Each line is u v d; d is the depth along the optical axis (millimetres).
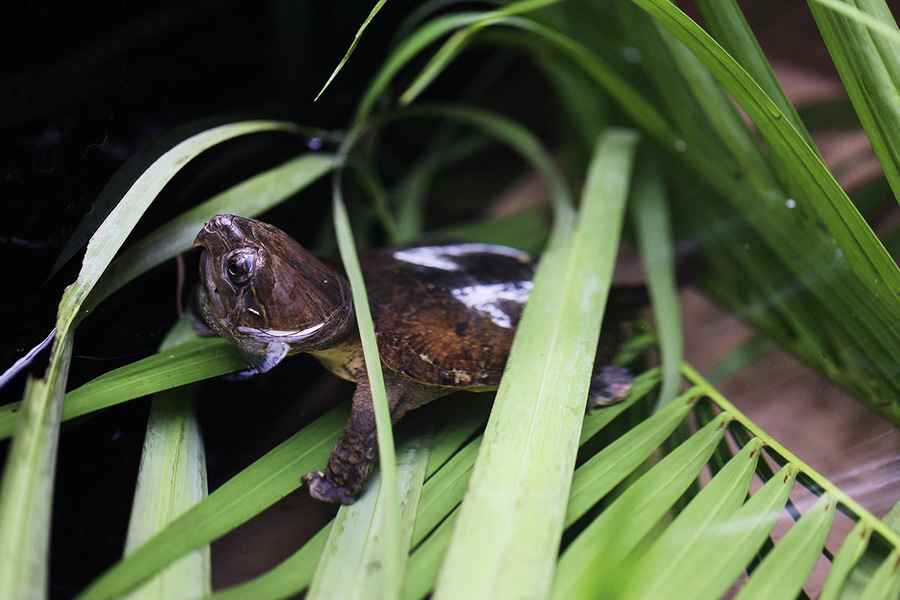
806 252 564
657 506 465
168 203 556
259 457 499
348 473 467
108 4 579
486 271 539
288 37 675
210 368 492
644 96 648
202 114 625
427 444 490
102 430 495
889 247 589
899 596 447
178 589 433
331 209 658
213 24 637
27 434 439
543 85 858
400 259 538
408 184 736
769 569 449
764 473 489
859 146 654
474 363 494
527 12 642
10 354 492
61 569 460
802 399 577
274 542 470
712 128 593
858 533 465
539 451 460
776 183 568
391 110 670
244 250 469
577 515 458
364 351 469
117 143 562
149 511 456
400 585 435
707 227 650
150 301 531
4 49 548
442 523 458
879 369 543
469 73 806
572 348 500
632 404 527
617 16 609
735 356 609
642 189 662
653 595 437
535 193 783
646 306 622
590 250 555
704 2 517
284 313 475
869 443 543
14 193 521
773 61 755
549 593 428
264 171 629
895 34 443
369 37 721
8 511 422
